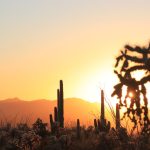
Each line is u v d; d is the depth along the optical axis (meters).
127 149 17.41
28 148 24.34
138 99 8.32
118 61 8.30
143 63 8.13
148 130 8.47
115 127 22.34
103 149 22.52
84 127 27.23
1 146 24.73
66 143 24.05
